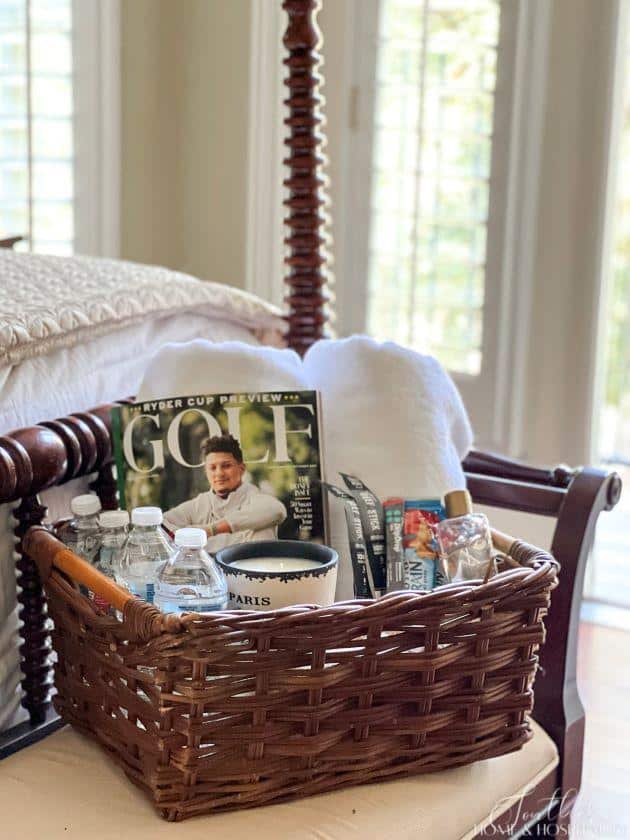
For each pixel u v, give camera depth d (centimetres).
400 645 90
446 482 110
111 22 261
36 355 114
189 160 279
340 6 254
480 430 259
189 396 106
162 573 91
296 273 150
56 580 95
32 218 261
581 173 234
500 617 93
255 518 103
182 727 84
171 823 87
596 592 258
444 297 257
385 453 110
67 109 262
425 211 255
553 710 116
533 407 249
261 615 83
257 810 89
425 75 249
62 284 130
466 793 96
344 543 108
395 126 255
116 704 91
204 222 279
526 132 239
